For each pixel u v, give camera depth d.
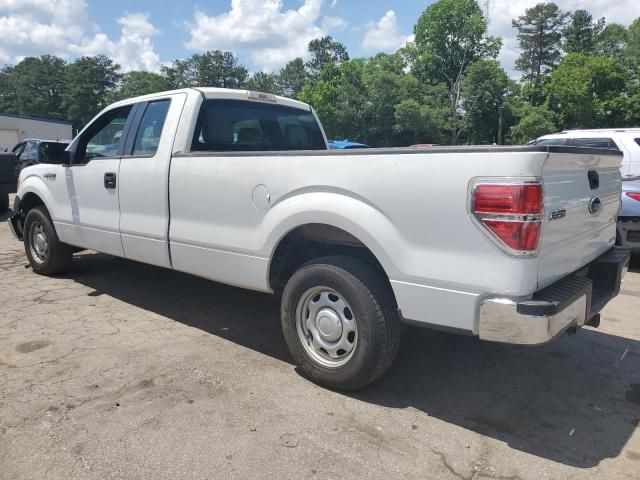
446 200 2.81
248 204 3.71
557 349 4.29
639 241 6.69
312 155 3.35
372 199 3.09
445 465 2.71
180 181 4.16
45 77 105.81
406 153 2.95
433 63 75.94
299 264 3.89
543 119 61.31
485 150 2.69
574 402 3.42
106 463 2.66
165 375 3.64
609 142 8.82
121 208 4.75
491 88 66.19
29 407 3.18
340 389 3.46
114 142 4.98
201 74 117.50
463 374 3.81
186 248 4.19
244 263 3.80
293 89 109.44
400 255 3.00
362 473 2.63
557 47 85.38
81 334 4.36
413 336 4.54
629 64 68.56
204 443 2.85
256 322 4.77
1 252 7.60
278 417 3.13
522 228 2.62
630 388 3.63
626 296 5.86
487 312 2.75
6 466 2.63
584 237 3.36
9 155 11.45
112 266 6.67
